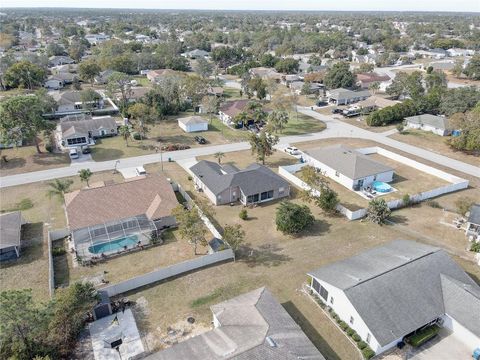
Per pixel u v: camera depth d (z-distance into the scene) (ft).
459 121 277.23
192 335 109.91
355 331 109.91
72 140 261.24
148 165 235.20
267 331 97.71
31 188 202.49
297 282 132.77
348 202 193.16
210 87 421.59
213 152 259.39
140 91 376.27
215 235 159.12
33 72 422.00
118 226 157.79
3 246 141.08
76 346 106.01
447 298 114.62
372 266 124.57
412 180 220.43
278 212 164.14
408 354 104.37
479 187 210.59
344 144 278.26
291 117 344.90
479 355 102.37
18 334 95.20
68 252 149.69
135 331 111.34
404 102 337.72
